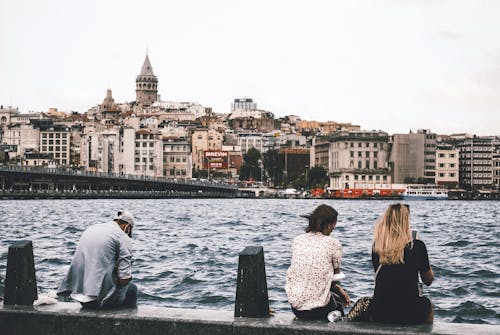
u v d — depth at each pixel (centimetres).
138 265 3703
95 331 1230
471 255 4491
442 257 4347
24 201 17750
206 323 1180
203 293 2780
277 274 3291
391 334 1100
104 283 1267
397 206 1209
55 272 3269
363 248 4719
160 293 2789
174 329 1194
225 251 4578
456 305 2586
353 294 2752
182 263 3816
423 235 6650
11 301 1298
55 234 6153
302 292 1215
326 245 1233
